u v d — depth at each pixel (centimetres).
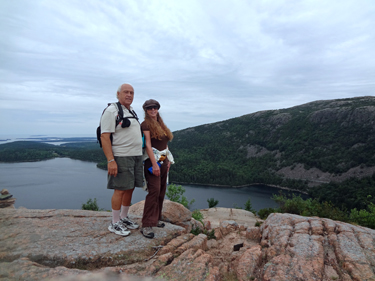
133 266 283
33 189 9575
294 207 1292
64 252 276
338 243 379
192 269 297
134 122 333
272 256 375
